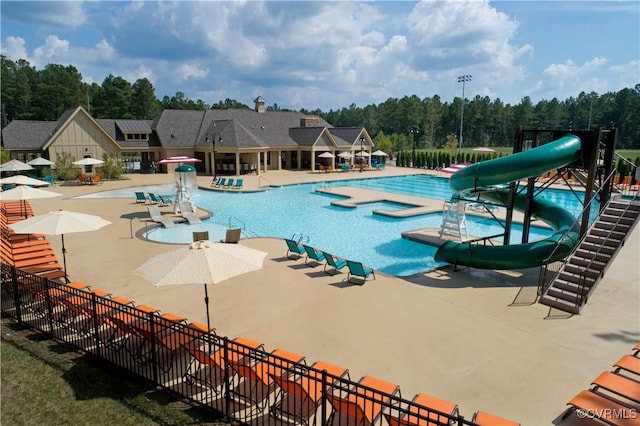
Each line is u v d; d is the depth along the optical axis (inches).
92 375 310.3
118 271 544.7
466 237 760.3
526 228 611.8
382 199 1189.7
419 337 368.2
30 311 409.1
